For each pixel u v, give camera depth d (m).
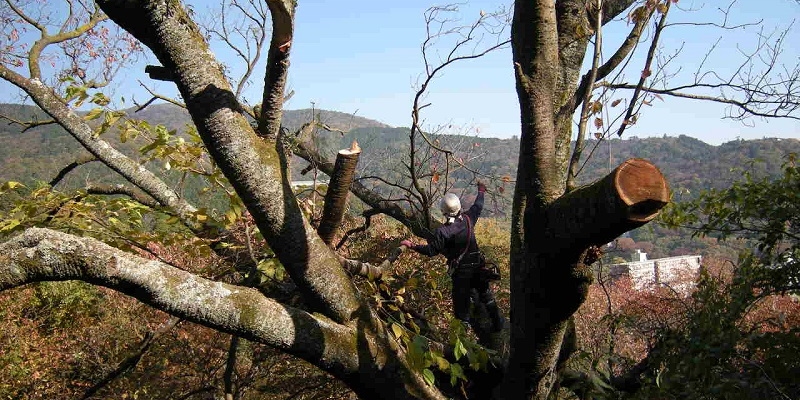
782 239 5.63
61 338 10.89
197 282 3.01
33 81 5.12
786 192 5.50
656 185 2.37
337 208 3.31
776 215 5.53
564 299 3.02
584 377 4.72
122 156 5.18
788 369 4.20
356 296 3.52
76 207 4.34
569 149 4.25
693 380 4.43
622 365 6.01
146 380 7.61
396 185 6.04
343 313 3.43
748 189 5.87
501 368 4.32
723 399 4.18
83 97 4.70
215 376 7.43
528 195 2.96
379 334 3.54
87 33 7.58
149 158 4.28
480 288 4.52
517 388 3.69
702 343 4.46
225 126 2.98
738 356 4.35
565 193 2.95
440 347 4.20
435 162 6.37
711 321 4.54
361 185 6.65
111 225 4.39
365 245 7.64
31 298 11.97
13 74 5.07
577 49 4.16
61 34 6.13
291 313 3.22
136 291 2.85
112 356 8.51
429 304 6.53
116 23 2.83
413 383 3.58
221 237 4.94
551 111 3.07
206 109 2.96
